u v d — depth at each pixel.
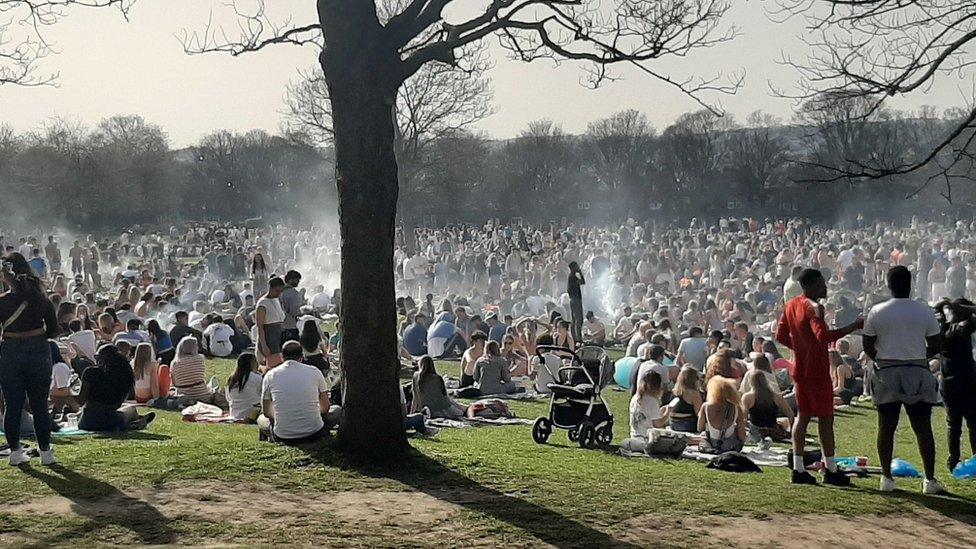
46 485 8.98
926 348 10.02
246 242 75.75
